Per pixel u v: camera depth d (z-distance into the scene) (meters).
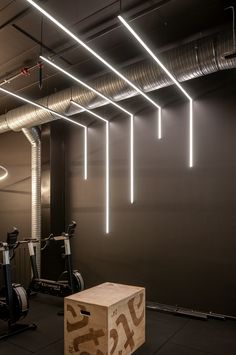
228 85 4.11
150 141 4.71
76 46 3.71
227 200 4.00
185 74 3.47
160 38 3.62
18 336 3.54
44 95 5.21
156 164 4.62
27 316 4.19
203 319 3.85
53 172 5.55
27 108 4.89
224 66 3.29
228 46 3.14
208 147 4.19
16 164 6.23
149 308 4.25
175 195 4.42
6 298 3.68
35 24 3.30
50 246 5.44
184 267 4.25
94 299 2.91
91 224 5.26
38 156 5.62
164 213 4.49
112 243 4.97
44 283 4.70
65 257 4.79
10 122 5.16
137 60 4.07
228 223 3.97
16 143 6.27
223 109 4.11
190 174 4.31
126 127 4.98
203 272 4.10
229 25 3.39
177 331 3.56
